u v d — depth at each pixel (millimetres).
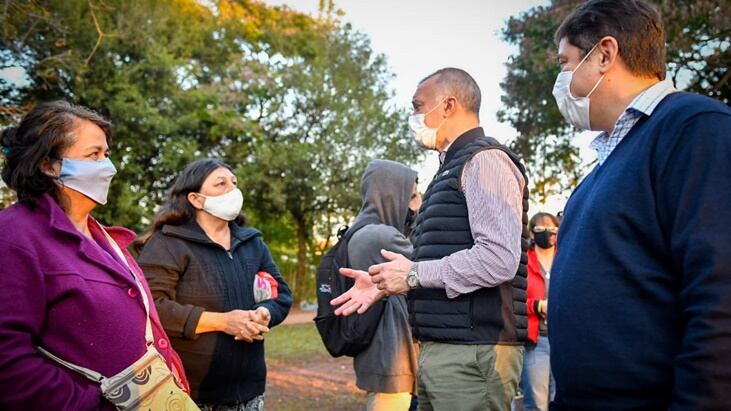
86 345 1953
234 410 3100
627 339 1563
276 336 13773
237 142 19500
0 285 1848
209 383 2994
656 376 1523
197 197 3242
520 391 5359
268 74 19422
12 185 2092
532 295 4766
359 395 7141
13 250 1894
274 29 21141
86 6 14281
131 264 2412
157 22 16453
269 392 7301
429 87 2744
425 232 2568
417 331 2520
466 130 2719
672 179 1528
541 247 4855
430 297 2455
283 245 23578
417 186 3992
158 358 2090
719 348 1340
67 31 12391
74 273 1971
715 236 1404
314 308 24641
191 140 17375
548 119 16703
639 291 1564
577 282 1665
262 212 21312
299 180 20266
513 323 2398
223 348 3008
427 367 2477
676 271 1504
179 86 17078
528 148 17281
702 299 1389
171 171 16891
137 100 15531
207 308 3082
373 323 3178
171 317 2916
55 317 1937
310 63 22141
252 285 3350
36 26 12109
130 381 1971
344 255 3346
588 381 1622
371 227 3297
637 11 1794
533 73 15602
